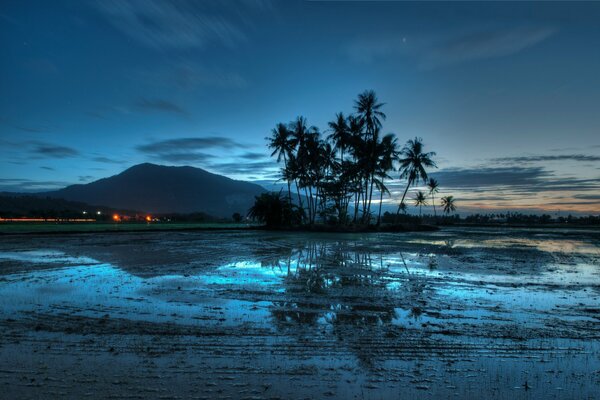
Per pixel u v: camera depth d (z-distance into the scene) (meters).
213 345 5.15
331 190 51.38
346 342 5.34
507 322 6.43
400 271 12.29
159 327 5.98
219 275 11.29
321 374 4.24
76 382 3.95
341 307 7.44
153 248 20.20
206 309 7.20
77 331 5.74
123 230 40.16
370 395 3.74
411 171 53.97
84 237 29.52
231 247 21.11
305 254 17.50
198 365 4.44
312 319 6.55
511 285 9.90
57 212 122.62
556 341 5.47
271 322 6.34
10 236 30.28
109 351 4.89
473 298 8.32
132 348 5.00
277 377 4.14
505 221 114.44
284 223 48.75
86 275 11.16
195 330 5.83
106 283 9.85
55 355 4.73
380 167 47.59
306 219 51.91
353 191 51.53
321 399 3.65
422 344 5.29
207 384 3.93
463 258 16.16
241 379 4.07
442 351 5.02
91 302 7.70
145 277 10.84
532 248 22.08
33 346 5.05
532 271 12.44
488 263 14.49
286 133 49.81
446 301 8.01
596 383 4.08
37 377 4.07
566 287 9.68
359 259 15.59
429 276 11.27
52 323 6.16
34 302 7.69
